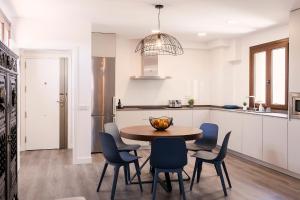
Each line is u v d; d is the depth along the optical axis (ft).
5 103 8.79
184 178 14.40
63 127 21.75
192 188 13.01
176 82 24.06
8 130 9.25
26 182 13.70
